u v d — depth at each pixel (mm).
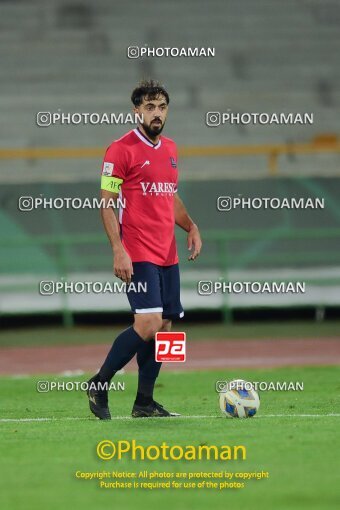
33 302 65312
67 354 53812
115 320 66625
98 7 86750
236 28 86750
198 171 79125
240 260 66562
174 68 84750
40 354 54062
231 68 85250
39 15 86125
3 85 82312
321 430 26031
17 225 64938
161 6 87062
